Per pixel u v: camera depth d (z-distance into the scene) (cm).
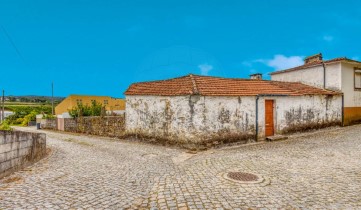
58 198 564
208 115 1248
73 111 3366
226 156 1027
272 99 1491
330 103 1802
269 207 505
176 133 1317
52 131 2861
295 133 1588
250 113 1398
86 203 533
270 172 768
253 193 585
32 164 947
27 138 911
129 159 1046
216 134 1270
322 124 1742
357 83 1991
